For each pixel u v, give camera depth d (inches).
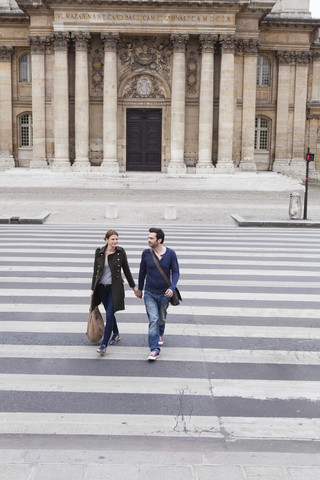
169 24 1491.1
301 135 1724.9
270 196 1257.4
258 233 775.7
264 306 422.9
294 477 211.8
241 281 496.4
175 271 333.7
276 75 1718.8
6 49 1675.7
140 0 1456.7
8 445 231.6
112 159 1531.7
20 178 1414.9
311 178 1772.9
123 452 227.6
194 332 365.7
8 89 1700.3
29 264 548.7
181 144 1528.1
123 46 1567.4
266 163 1765.5
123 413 259.4
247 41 1573.6
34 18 1545.3
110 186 1409.9
